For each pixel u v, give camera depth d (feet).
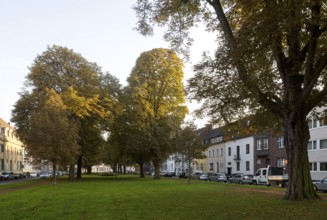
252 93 53.72
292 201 53.42
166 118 166.71
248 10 48.21
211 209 46.37
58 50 161.99
